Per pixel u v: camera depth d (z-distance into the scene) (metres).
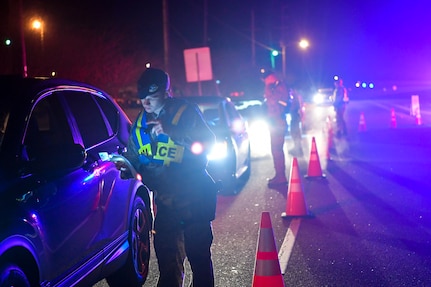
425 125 29.59
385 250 8.16
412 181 13.51
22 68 16.31
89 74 36.91
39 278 4.82
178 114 5.26
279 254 8.11
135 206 6.86
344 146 21.42
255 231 9.51
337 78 24.94
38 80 5.88
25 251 4.67
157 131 5.29
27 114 5.32
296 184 10.38
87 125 6.38
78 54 35.62
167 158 5.31
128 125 7.34
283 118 13.72
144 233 7.08
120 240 6.39
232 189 12.91
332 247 8.37
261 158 19.25
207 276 5.41
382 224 9.64
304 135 27.73
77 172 5.65
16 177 4.83
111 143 6.71
